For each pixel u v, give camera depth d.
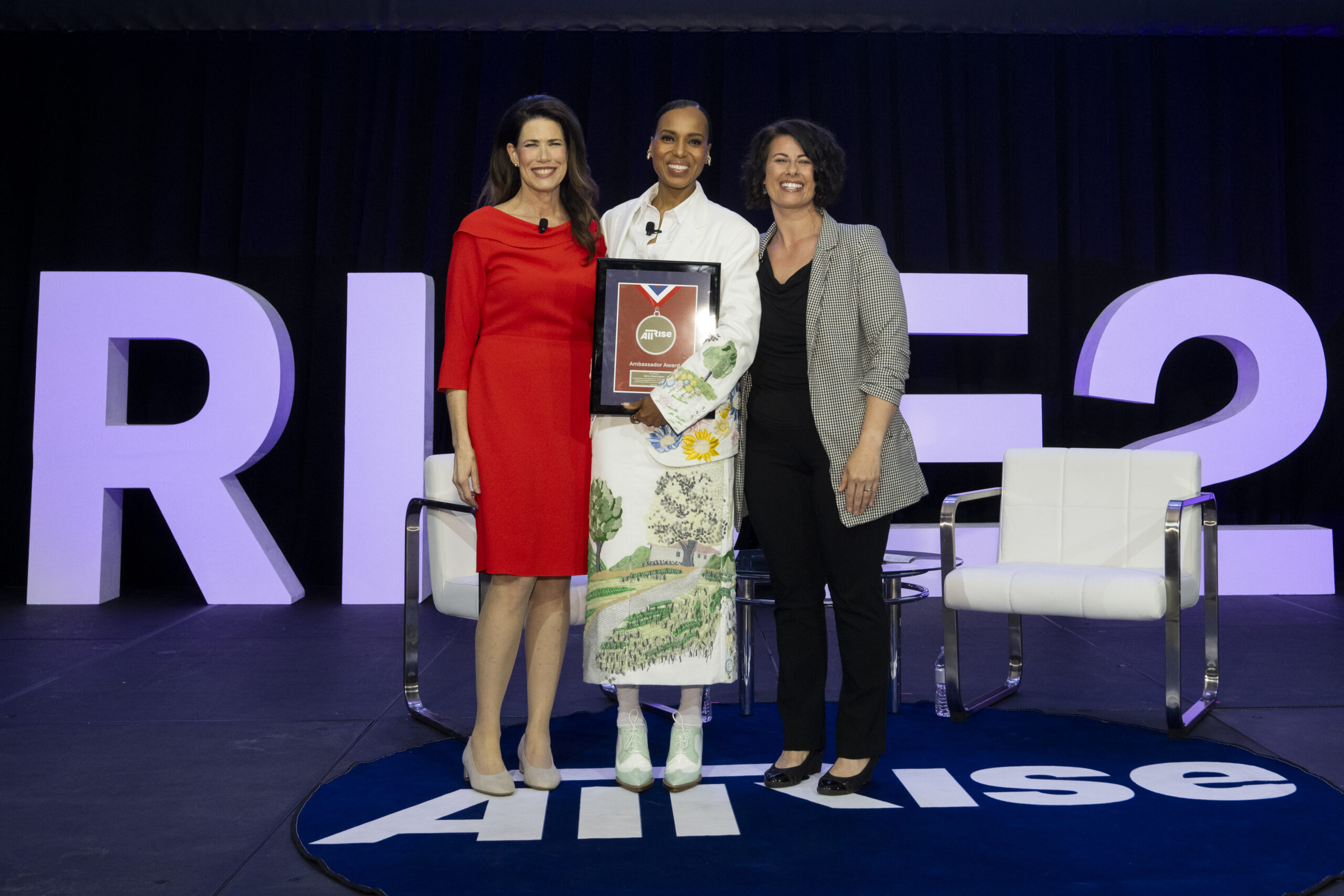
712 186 5.44
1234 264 5.56
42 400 4.80
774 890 1.76
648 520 2.20
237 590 4.84
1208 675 2.96
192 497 4.82
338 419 5.36
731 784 2.30
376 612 4.67
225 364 4.79
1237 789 2.23
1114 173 5.51
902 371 2.18
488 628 2.23
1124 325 5.01
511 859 1.89
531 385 2.19
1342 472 5.59
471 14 5.16
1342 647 3.72
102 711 2.99
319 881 1.82
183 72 5.41
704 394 2.13
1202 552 4.62
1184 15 5.18
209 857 1.93
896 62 5.48
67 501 4.82
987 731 2.70
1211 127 5.57
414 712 2.89
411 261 5.41
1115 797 2.20
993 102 5.48
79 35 5.39
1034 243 5.48
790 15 5.17
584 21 5.20
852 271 2.21
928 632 4.14
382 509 4.85
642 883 1.79
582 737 2.67
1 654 3.77
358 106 5.40
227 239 5.39
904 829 2.03
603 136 5.40
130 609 4.71
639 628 2.19
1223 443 5.00
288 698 3.13
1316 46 5.59
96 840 2.02
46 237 5.36
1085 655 3.66
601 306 2.16
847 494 2.15
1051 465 3.16
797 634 2.29
